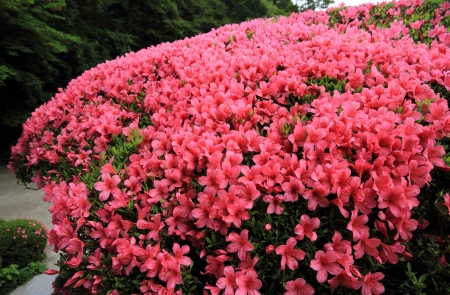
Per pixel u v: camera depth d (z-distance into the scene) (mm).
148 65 3033
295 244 1412
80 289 1862
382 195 1440
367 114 1905
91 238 1764
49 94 9414
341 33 3568
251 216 1528
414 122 1743
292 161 1583
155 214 1620
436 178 1603
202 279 1659
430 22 3619
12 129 9141
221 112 1985
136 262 1515
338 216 1509
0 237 4301
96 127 2207
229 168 1580
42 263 4602
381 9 4184
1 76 7168
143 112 2527
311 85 2176
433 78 2143
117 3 12891
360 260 1509
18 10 7160
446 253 1498
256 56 2812
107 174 1744
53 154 2443
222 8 16812
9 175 8094
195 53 3172
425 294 1421
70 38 8602
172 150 1934
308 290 1396
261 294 1482
